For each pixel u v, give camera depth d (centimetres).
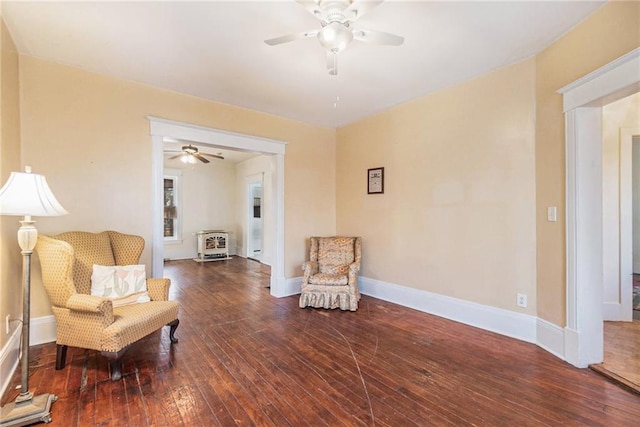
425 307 357
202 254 732
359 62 277
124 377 214
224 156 731
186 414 175
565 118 235
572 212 229
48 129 273
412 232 371
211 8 203
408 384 206
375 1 169
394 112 392
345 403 185
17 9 203
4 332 211
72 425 165
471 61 276
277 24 221
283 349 259
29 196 171
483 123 301
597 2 199
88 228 291
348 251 416
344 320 330
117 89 306
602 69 199
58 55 265
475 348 259
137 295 262
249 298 416
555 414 174
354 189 454
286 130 436
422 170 359
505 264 286
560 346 240
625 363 226
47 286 222
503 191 286
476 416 173
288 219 438
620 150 322
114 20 216
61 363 223
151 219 324
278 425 166
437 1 196
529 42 246
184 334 291
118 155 307
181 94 345
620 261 320
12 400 187
